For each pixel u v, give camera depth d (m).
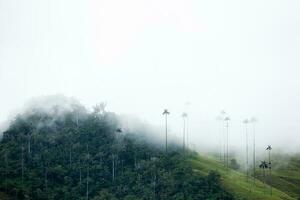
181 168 187.62
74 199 175.00
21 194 164.75
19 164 187.12
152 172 186.25
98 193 180.50
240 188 185.88
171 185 174.62
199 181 175.00
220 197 166.50
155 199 169.62
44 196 169.62
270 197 181.75
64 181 185.50
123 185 184.88
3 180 172.12
